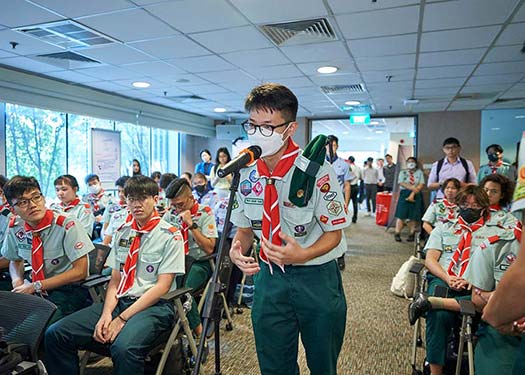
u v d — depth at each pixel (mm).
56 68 4641
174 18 3068
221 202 3723
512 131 7605
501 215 2301
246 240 1492
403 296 3748
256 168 1344
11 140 5117
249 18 3072
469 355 1885
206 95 6355
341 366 2467
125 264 2102
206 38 3547
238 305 3455
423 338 2822
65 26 3246
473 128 7754
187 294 2172
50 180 5688
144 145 7805
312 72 4801
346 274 4555
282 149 1298
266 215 1279
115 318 1953
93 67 4602
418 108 7555
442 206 3691
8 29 3324
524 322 1540
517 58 4180
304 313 1330
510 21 3121
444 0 2736
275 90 1216
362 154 16797
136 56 4133
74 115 5906
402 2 2764
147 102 6996
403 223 6609
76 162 6109
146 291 2070
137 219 2121
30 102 4891
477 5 2820
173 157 8734
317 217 1304
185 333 2090
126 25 3221
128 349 1750
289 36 3547
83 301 2348
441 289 2236
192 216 2838
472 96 6352
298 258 1202
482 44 3711
